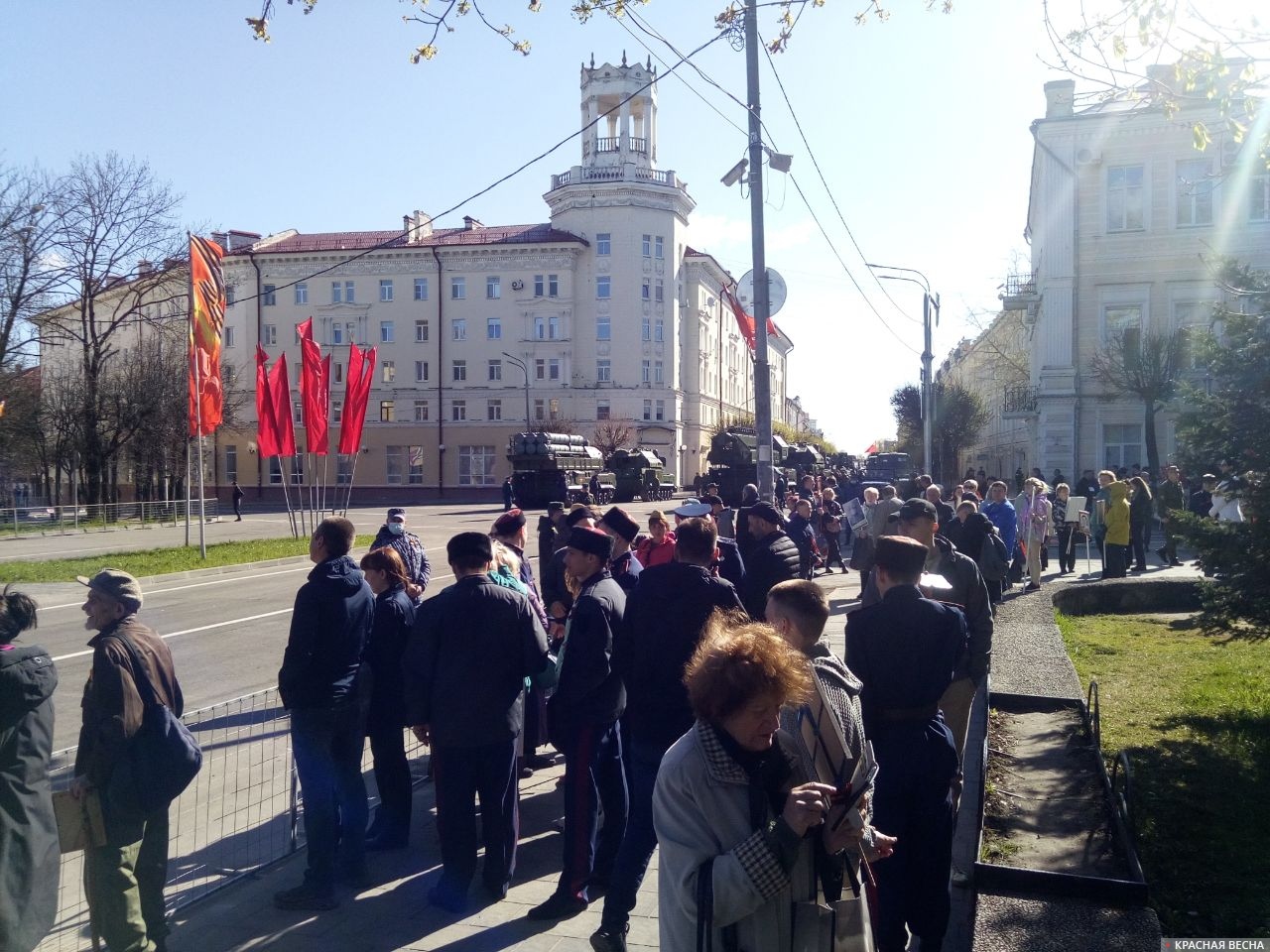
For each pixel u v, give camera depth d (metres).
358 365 26.27
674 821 2.33
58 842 3.80
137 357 45.84
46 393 42.97
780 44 8.84
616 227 62.97
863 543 12.16
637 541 8.29
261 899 4.89
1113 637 13.07
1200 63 6.78
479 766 4.90
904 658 3.85
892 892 3.79
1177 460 9.26
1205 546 7.87
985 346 52.16
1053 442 32.19
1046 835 4.84
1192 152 30.61
